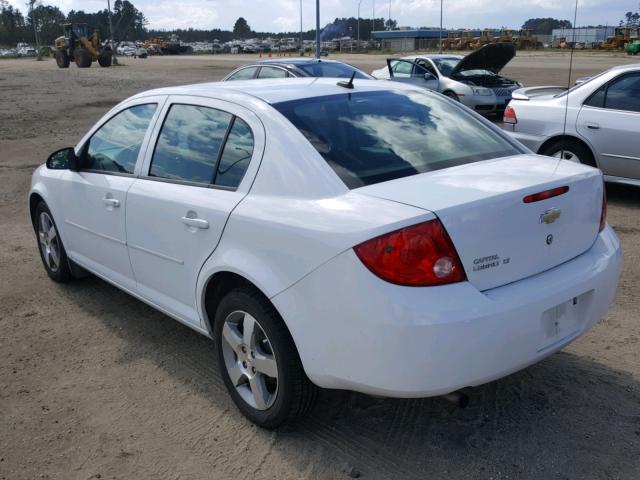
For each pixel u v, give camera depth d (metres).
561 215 3.03
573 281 2.99
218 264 3.27
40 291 5.33
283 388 3.07
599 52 47.81
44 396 3.73
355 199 2.88
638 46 41.91
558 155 7.56
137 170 4.07
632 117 6.92
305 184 3.04
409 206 2.73
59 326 4.66
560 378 3.68
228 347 3.43
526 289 2.84
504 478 2.90
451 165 3.29
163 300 3.93
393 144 3.35
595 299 3.15
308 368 2.91
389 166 3.17
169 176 3.82
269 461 3.09
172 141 3.88
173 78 31.50
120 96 22.86
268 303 3.09
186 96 3.91
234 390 3.43
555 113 7.50
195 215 3.45
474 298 2.67
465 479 2.91
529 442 3.14
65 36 45.44
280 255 2.95
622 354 3.94
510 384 3.63
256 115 3.39
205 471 3.04
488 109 15.05
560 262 3.09
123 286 4.36
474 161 3.38
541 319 2.86
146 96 4.29
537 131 7.67
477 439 3.18
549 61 36.75
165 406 3.59
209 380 3.85
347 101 3.63
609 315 4.50
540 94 8.41
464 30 65.12
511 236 2.83
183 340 4.38
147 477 3.02
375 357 2.66
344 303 2.70
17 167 10.85
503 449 3.09
